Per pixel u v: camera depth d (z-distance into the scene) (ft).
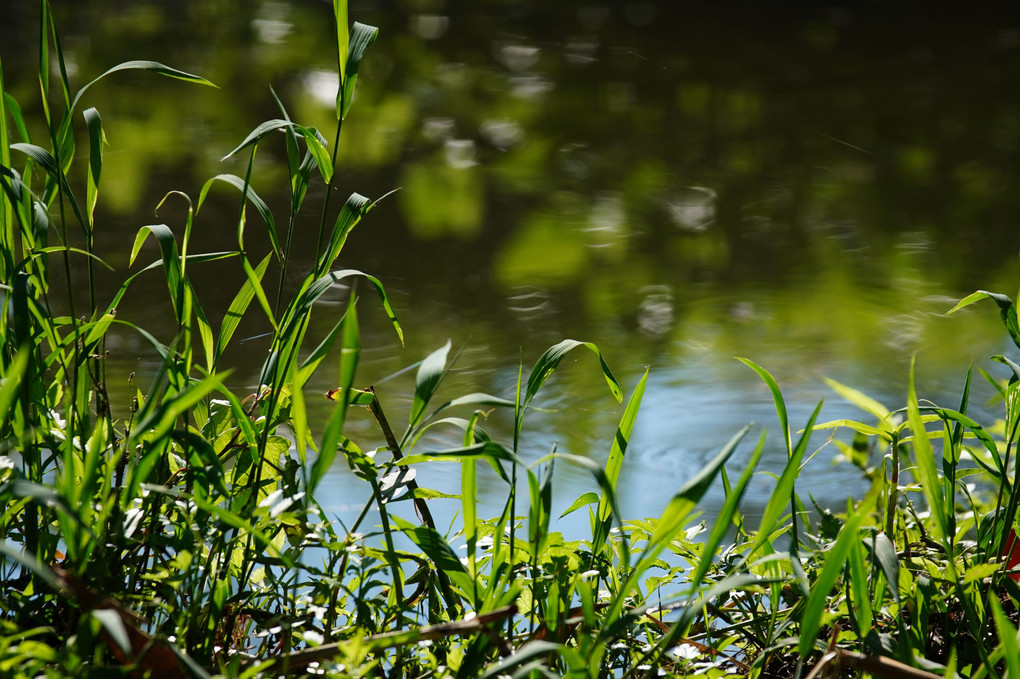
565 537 13.58
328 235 30.40
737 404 19.38
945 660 7.89
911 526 10.46
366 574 7.68
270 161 38.52
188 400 5.83
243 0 79.30
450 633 6.15
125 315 22.44
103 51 58.13
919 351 22.24
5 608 7.03
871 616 6.59
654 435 17.98
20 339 7.13
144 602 6.84
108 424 7.62
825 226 32.96
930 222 33.37
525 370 21.06
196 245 28.66
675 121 48.55
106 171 35.58
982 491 13.85
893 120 48.83
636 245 30.71
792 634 8.11
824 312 24.86
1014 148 43.42
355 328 6.01
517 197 35.94
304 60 58.44
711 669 7.46
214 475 6.89
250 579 8.20
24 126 8.48
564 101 52.34
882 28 74.90
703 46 67.82
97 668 5.51
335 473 15.40
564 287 26.63
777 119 49.16
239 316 8.66
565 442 17.80
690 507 6.23
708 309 24.90
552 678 6.01
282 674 6.62
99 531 6.08
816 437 18.06
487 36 69.31
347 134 43.86
